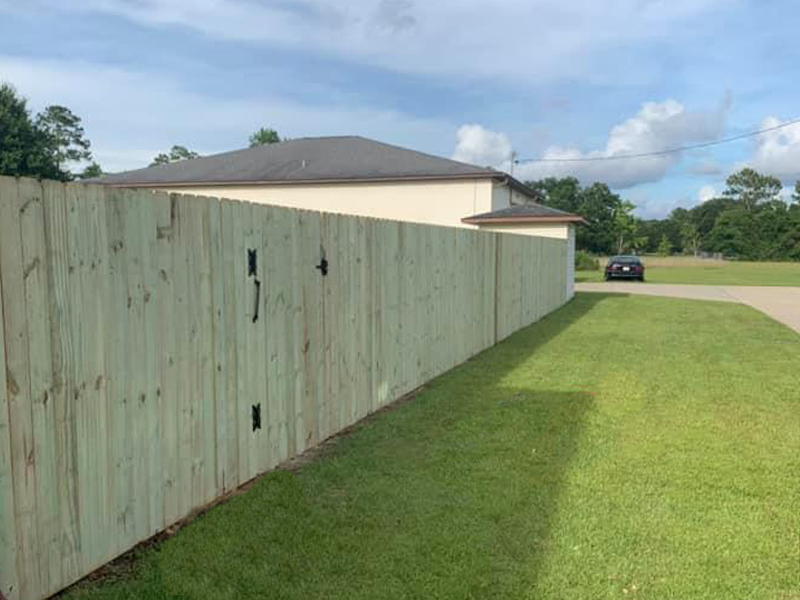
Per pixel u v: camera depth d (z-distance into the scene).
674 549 2.85
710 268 43.41
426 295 6.26
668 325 11.19
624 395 5.80
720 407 5.40
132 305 2.71
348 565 2.67
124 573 2.56
